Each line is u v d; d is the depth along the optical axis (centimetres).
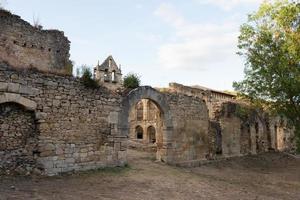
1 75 1001
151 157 1855
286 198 1235
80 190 948
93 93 1289
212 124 2109
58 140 1137
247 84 1547
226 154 2177
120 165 1378
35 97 1083
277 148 3058
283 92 1445
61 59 2236
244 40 1546
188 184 1248
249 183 1503
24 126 1062
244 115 2414
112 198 905
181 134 1758
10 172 990
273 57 1458
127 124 1432
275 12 1441
